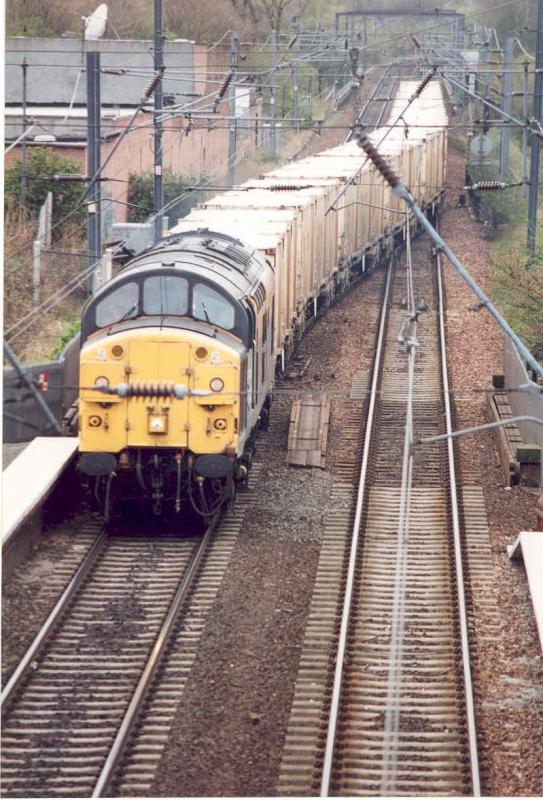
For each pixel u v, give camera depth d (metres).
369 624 37.12
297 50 130.12
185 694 32.25
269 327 53.50
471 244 101.19
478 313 77.38
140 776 28.19
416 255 99.38
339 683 32.53
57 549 42.47
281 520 46.06
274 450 54.22
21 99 107.12
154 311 43.50
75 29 130.50
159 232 67.94
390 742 29.98
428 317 77.12
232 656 34.59
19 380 32.31
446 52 156.88
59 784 27.77
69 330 62.81
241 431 43.50
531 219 79.38
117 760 28.70
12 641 34.81
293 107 145.75
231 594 39.06
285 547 43.44
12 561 39.81
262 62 153.25
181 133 103.44
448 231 109.12
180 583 39.88
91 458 42.06
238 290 45.28
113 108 109.88
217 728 30.50
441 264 93.12
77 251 72.06
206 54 119.31
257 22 157.12
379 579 40.81
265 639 35.78
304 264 68.06
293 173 80.69
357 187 83.62
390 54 195.75
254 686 32.78
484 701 32.22
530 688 33.03
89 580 40.00
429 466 52.72
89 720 30.72
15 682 31.98
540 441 50.28
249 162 132.25
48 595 38.34
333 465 52.62
